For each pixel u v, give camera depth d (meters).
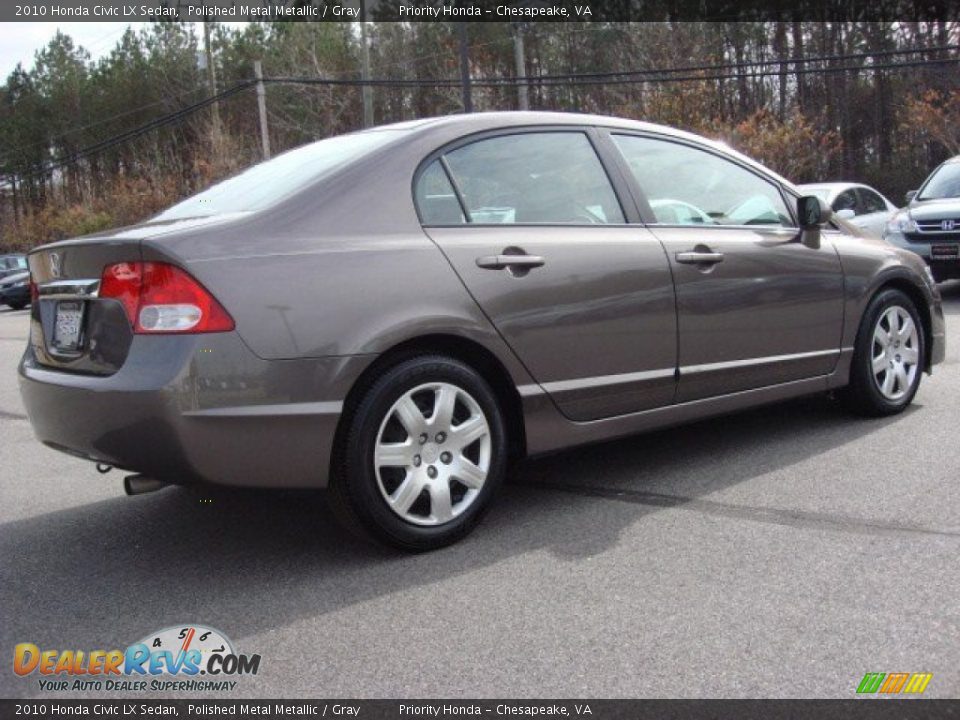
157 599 3.28
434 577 3.33
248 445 3.16
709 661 2.64
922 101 31.14
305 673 2.70
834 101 37.16
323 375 3.25
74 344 3.45
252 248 3.25
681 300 4.21
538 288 3.76
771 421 5.36
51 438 3.57
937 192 11.51
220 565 3.58
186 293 3.12
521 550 3.55
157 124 28.25
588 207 4.11
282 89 42.59
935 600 2.95
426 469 3.52
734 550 3.44
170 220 3.68
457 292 3.55
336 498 3.41
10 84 57.75
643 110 31.09
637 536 3.64
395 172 3.63
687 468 4.54
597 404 4.00
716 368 4.39
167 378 3.06
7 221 52.28
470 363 3.73
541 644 2.79
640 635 2.81
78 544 3.92
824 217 4.76
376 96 43.44
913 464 4.38
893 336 5.30
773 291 4.60
